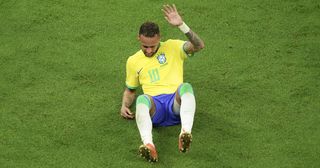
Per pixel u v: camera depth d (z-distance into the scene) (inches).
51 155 668.1
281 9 911.7
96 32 871.7
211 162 650.8
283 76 777.6
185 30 663.8
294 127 696.4
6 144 684.1
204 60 810.2
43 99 752.3
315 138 679.1
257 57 813.2
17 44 852.6
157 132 693.9
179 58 702.5
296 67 792.9
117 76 788.6
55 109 735.7
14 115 727.1
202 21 887.1
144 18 896.3
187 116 645.9
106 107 738.2
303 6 917.8
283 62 802.8
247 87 761.6
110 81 780.6
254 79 774.5
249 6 918.4
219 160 653.9
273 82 767.7
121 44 845.8
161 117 688.4
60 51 836.0
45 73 796.0
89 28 880.3
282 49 828.0
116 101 748.0
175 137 686.5
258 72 786.2
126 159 659.4
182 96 660.1
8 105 743.1
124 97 721.6
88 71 797.9
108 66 806.5
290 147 668.1
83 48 840.3
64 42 853.8
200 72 789.9
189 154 662.5
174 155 661.9
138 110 655.8
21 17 909.2
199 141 679.1
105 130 701.9
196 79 778.2
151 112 676.7
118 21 892.6
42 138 692.1
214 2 926.4
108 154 666.8
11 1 944.9
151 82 695.7
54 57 824.9
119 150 671.8
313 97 740.0
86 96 756.6
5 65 812.0
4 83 779.4
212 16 896.9
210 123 705.6
